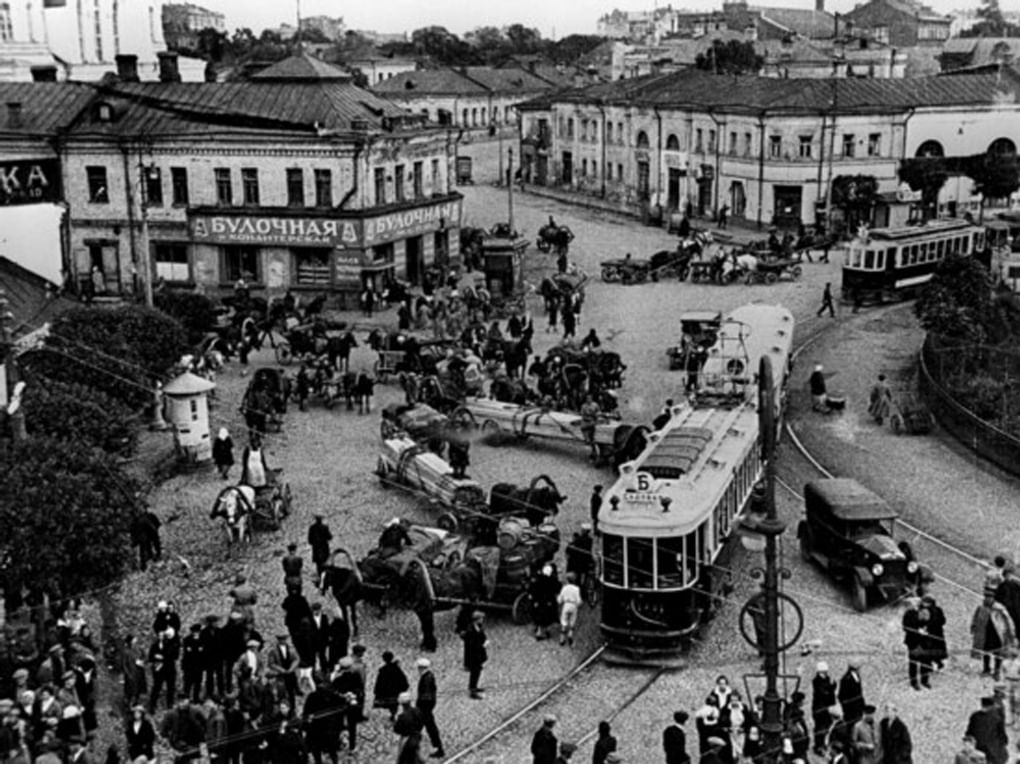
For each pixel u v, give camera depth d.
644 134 94.19
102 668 24.78
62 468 24.16
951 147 83.38
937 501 34.09
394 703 22.39
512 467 37.38
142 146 61.38
